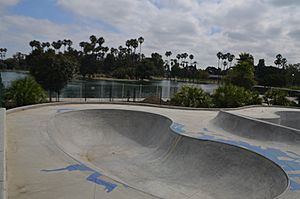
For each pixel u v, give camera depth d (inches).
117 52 4121.6
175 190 361.7
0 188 193.0
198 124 611.8
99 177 285.6
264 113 804.0
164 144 532.7
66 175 287.0
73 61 1083.3
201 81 3823.8
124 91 1294.3
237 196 341.7
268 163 370.6
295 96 1552.7
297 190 280.1
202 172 408.2
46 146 384.8
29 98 748.0
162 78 4266.7
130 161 474.6
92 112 663.8
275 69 2888.8
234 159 410.3
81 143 565.3
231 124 586.2
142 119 676.1
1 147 281.9
